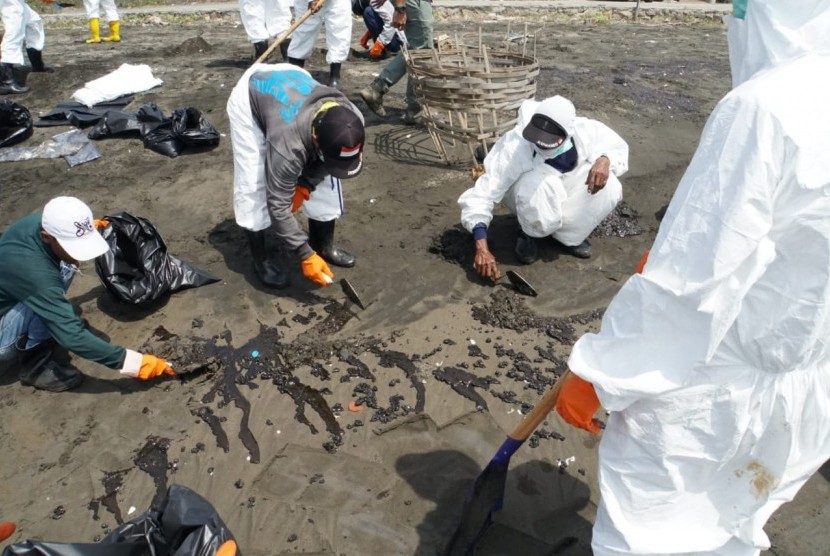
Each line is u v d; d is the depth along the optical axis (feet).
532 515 8.04
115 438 9.11
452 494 8.32
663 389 4.91
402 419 9.41
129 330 11.10
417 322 11.37
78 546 6.09
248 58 26.23
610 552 5.63
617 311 5.14
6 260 8.50
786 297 4.54
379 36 25.98
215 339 10.93
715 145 4.49
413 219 14.51
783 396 5.00
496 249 13.46
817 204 4.22
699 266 4.47
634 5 37.91
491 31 32.73
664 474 5.29
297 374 10.23
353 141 9.45
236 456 8.84
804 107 4.25
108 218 11.35
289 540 7.72
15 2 21.68
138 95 21.68
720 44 31.17
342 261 12.71
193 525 6.31
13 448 8.93
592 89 23.08
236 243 13.65
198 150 18.01
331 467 8.69
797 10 4.60
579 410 5.78
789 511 8.16
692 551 5.45
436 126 15.85
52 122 19.27
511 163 11.81
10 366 10.35
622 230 14.34
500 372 10.32
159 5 38.65
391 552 7.59
